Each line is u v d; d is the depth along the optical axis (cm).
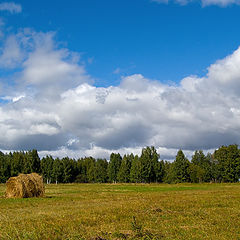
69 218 1548
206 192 3941
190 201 2498
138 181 11294
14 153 13162
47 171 12131
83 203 2541
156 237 1145
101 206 2188
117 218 1577
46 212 1877
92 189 5366
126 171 12106
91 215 1653
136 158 11956
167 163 13762
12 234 1180
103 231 1252
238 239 1145
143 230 1259
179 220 1538
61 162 12569
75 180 14050
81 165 14675
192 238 1151
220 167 10394
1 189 5328
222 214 1752
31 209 2114
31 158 11388
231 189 4844
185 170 10644
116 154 13212
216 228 1330
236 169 10006
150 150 11644
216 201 2486
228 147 10419
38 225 1348
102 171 13338
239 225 1412
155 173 11356
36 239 1115
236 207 2100
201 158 12219
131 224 1375
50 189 5350
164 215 1709
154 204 2228
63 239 1127
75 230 1263
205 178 10931
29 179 3288
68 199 3000
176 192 4084
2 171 10919
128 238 1127
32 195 3281
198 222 1480
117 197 3219
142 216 1656
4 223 1457
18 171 11225
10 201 2784
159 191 4484
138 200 2689
